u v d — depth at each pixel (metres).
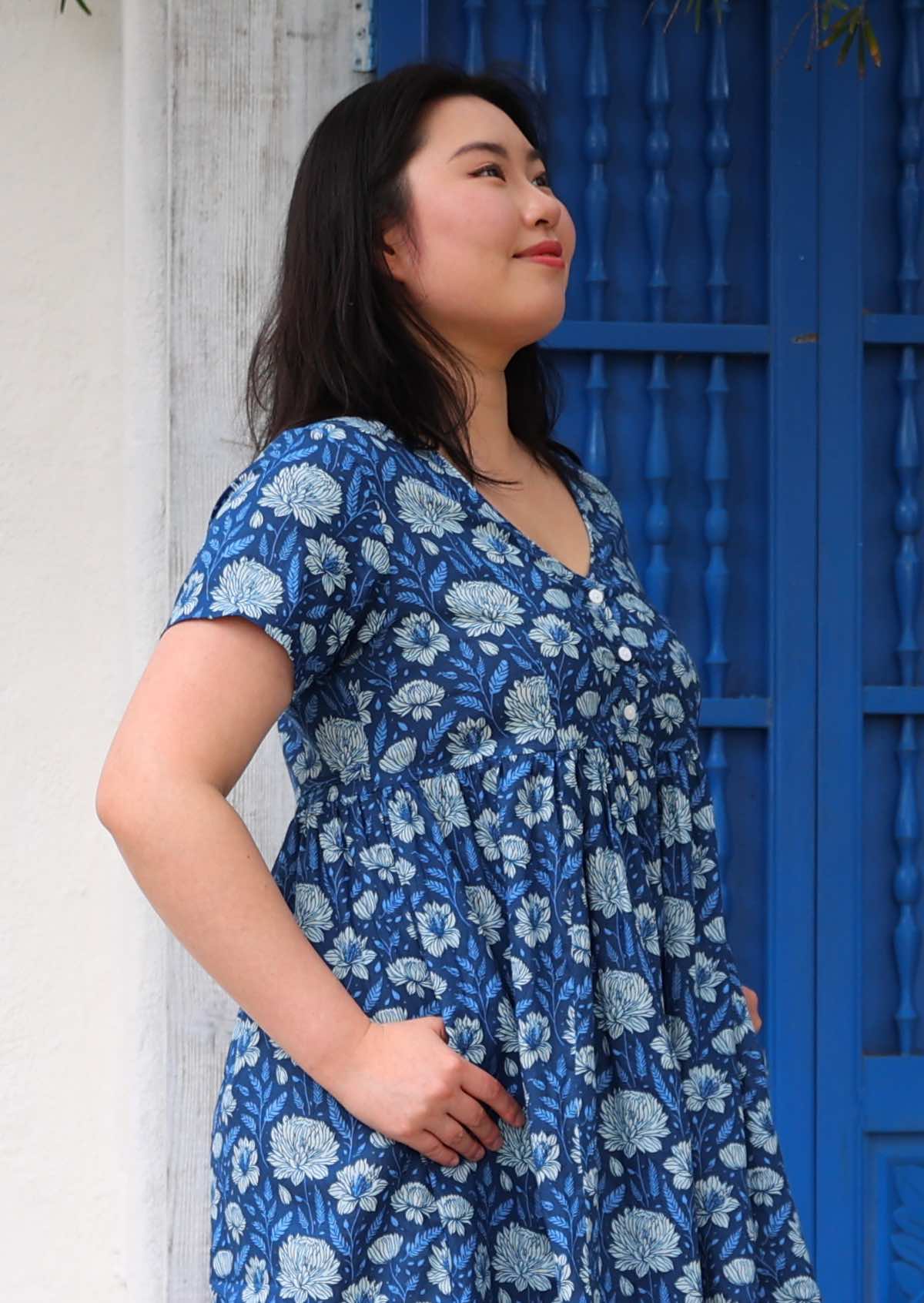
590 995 1.17
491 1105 1.14
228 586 1.12
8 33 1.90
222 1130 1.24
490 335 1.38
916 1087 2.06
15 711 1.92
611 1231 1.18
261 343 1.50
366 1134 1.14
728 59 2.11
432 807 1.19
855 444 2.07
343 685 1.21
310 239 1.38
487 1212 1.17
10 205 1.91
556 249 1.38
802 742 2.06
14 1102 1.93
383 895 1.18
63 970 1.93
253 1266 1.17
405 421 1.28
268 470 1.18
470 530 1.24
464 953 1.16
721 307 2.09
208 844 1.09
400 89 1.38
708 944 1.36
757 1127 1.35
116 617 1.94
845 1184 2.05
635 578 1.46
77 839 1.93
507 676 1.18
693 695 1.38
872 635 2.13
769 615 2.08
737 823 2.10
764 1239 1.33
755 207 2.12
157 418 1.89
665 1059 1.20
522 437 1.57
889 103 2.13
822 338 2.07
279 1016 1.11
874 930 2.12
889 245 2.12
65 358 1.92
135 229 1.89
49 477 1.92
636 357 2.10
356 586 1.17
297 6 1.89
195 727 1.11
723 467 2.09
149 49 1.88
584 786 1.22
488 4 2.07
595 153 2.07
